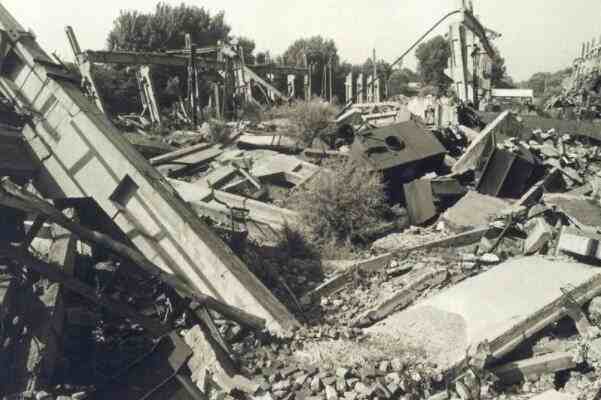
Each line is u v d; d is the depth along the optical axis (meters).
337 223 13.56
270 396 7.06
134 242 10.49
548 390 7.60
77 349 8.97
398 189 16.14
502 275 10.37
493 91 34.41
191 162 18.88
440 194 14.48
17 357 7.68
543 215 12.73
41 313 8.03
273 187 17.44
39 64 10.94
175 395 7.58
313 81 58.34
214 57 38.34
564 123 22.66
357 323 9.80
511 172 15.19
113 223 11.35
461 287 10.20
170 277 8.52
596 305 8.64
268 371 7.74
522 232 12.42
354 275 11.54
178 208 10.16
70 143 10.84
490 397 7.54
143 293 10.81
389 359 7.88
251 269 11.61
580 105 30.34
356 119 22.86
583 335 8.25
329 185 13.71
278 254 12.76
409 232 13.96
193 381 7.68
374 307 10.35
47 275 8.18
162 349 8.14
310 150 19.70
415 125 17.11
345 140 20.98
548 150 18.05
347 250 13.16
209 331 8.70
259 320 9.04
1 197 6.97
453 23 23.44
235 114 31.78
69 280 8.35
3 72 11.55
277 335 8.74
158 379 7.81
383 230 14.02
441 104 21.91
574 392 7.41
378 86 42.22
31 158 11.27
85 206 10.85
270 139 21.33
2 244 7.78
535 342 8.53
